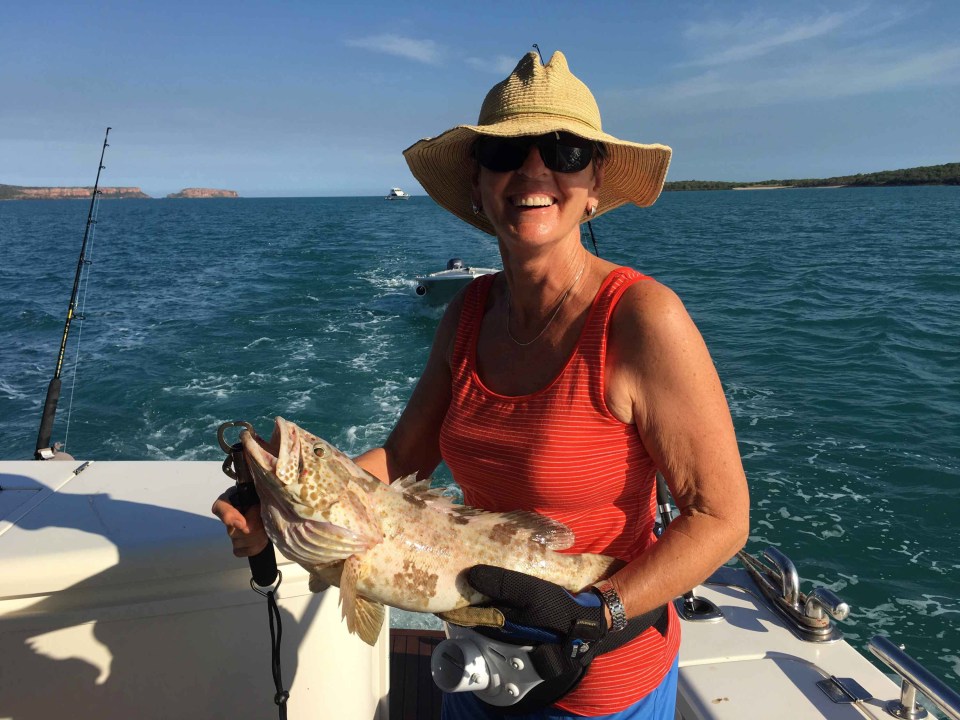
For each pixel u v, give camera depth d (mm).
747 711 2373
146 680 1969
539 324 1731
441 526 1870
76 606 1872
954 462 8445
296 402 11203
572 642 1604
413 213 92750
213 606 1975
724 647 2709
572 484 1656
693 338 1545
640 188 2025
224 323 17516
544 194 1639
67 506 2104
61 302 21203
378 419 10523
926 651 5543
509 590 1578
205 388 11945
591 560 1757
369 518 1828
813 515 7352
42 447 3244
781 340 15164
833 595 2650
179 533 1942
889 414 10203
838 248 35000
